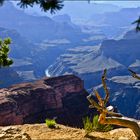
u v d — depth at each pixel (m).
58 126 11.77
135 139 9.81
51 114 100.38
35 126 11.83
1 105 79.69
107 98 8.73
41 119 95.81
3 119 77.25
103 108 8.67
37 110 98.06
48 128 11.55
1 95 90.19
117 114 8.86
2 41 12.70
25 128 11.52
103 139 9.82
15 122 80.44
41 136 10.30
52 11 5.97
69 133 10.79
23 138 9.38
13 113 80.62
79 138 9.93
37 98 100.75
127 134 10.58
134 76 9.12
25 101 95.38
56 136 10.27
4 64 12.59
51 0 5.91
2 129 10.99
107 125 11.12
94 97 86.69
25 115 93.62
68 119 100.31
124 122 8.65
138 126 8.69
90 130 10.70
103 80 8.78
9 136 9.62
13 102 84.31
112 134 10.58
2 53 12.57
